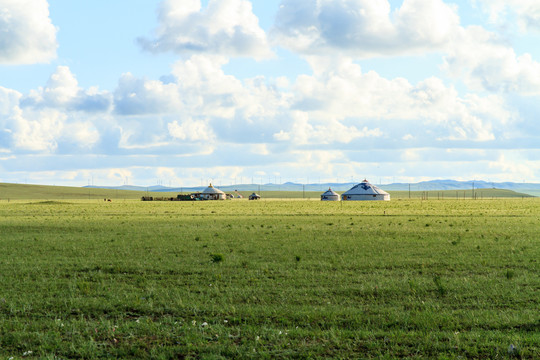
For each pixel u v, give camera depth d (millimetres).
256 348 10414
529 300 14570
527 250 26234
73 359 10133
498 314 12938
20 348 10773
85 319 13055
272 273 19672
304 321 12469
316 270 20453
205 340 10953
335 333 11289
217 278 18594
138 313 13625
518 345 10227
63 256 25250
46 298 15305
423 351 10141
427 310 13383
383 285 16938
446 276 19000
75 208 97938
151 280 18531
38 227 45438
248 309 13586
